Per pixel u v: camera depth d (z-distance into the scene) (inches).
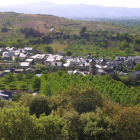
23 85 4227.4
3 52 7180.1
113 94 3346.5
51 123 1322.6
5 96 3095.5
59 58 6766.7
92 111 1828.2
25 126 1246.9
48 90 3417.8
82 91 2199.8
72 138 1512.1
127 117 1536.7
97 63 6166.3
